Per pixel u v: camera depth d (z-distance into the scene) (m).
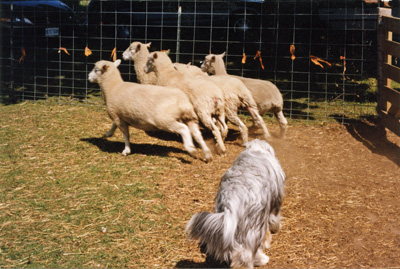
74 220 5.06
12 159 6.89
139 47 8.27
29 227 4.89
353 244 4.65
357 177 6.50
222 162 6.93
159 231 4.86
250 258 3.69
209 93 7.04
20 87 11.88
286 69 12.35
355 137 8.38
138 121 6.59
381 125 8.88
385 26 8.76
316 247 4.59
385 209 5.46
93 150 7.33
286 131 8.52
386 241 4.71
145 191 5.80
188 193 5.78
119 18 13.80
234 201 3.64
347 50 12.71
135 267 4.22
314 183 6.23
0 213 5.18
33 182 6.06
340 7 12.82
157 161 6.88
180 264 4.27
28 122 8.84
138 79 8.41
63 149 7.35
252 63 12.82
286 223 5.05
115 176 6.27
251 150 4.14
